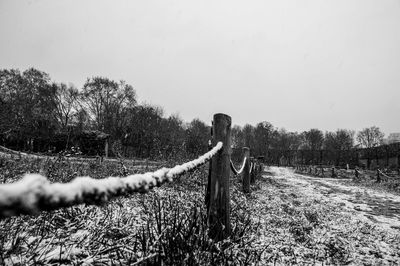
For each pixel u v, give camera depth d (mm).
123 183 759
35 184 418
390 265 3105
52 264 1647
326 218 5238
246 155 6688
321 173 25828
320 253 3160
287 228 3926
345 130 65625
